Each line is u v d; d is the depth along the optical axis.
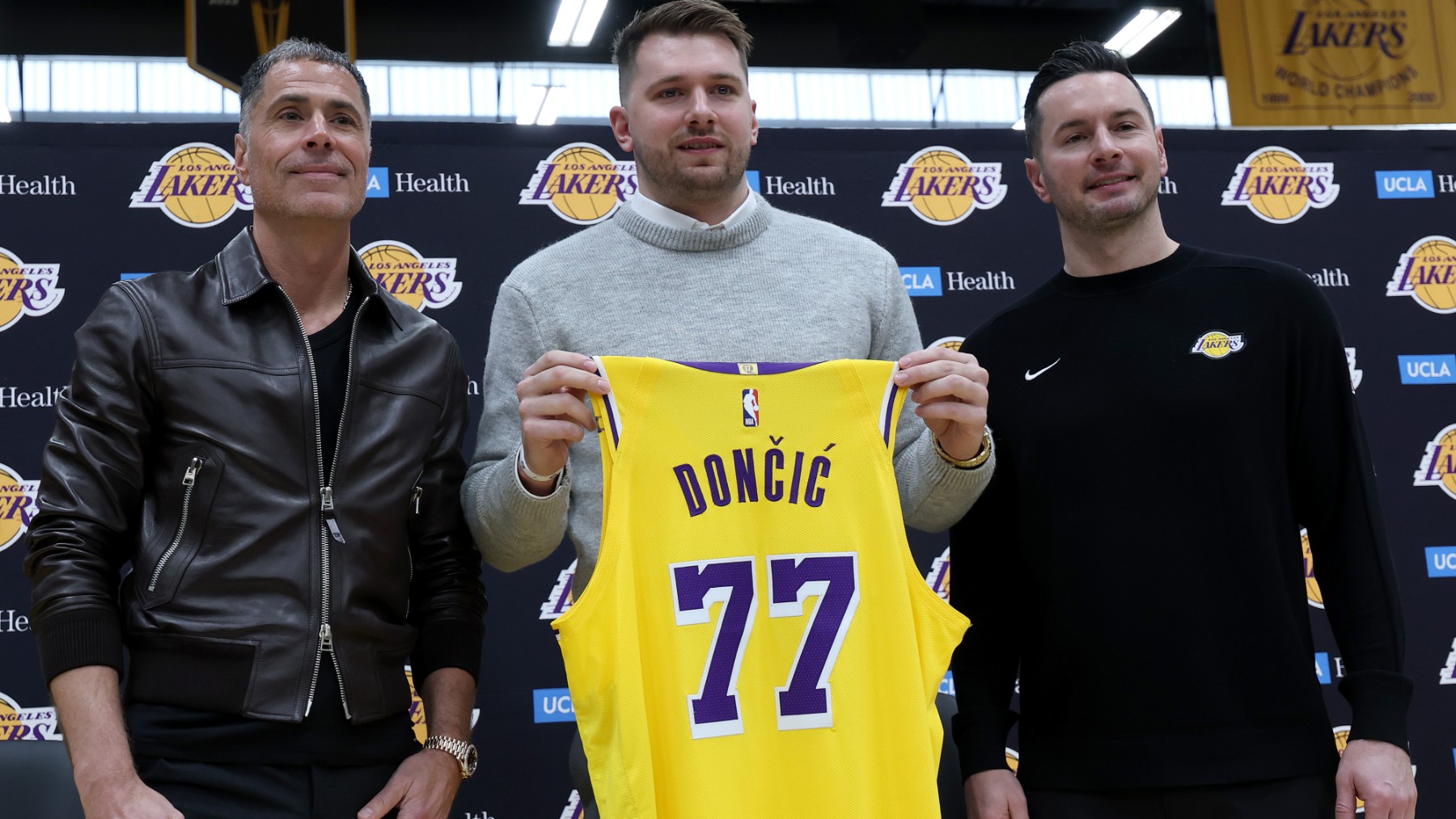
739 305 1.82
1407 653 2.81
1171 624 1.71
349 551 1.65
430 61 6.52
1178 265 1.91
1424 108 3.65
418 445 1.77
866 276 1.90
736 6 6.85
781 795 1.53
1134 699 1.70
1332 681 2.81
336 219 1.73
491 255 2.80
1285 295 1.83
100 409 1.61
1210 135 3.03
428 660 1.76
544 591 2.70
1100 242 1.94
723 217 1.90
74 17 6.20
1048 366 1.90
